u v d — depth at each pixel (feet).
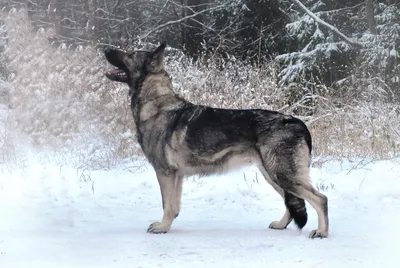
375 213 22.15
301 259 15.29
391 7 71.82
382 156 33.81
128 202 25.36
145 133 20.71
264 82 39.42
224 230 19.90
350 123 37.14
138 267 14.55
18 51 46.65
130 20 83.41
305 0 77.82
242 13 75.10
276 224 20.24
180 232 19.52
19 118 41.06
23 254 15.84
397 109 40.52
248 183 28.02
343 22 76.38
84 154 35.63
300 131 19.06
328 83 71.31
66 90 41.27
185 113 20.24
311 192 18.65
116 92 39.86
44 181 29.09
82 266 14.61
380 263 14.80
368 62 65.10
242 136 19.44
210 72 40.06
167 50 59.77
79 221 21.57
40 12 78.74
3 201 24.76
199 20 83.46
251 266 14.65
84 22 81.41
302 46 73.82
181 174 20.34
